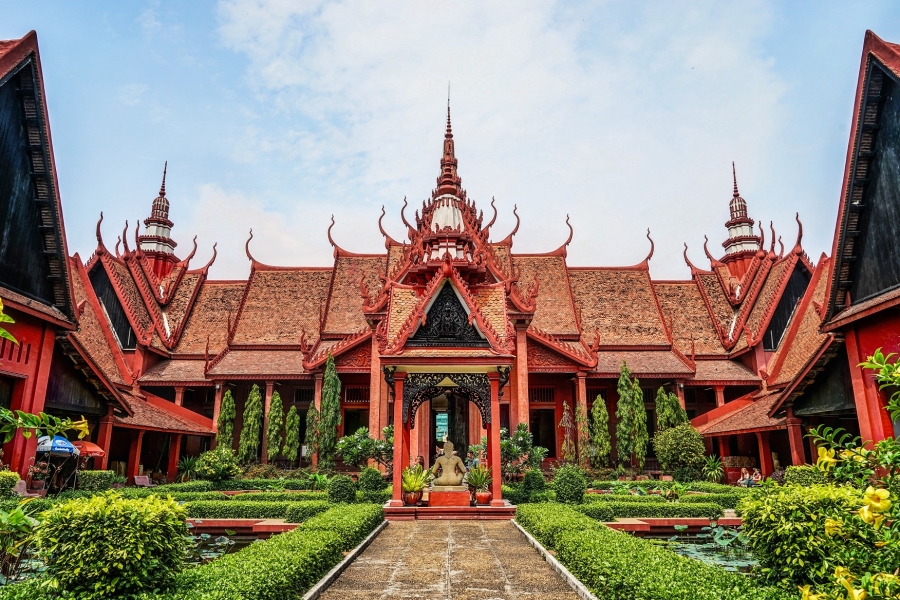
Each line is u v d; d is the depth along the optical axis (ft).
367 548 37.32
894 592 12.82
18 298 52.60
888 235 50.72
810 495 23.54
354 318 118.93
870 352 52.60
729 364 121.08
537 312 120.16
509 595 26.23
